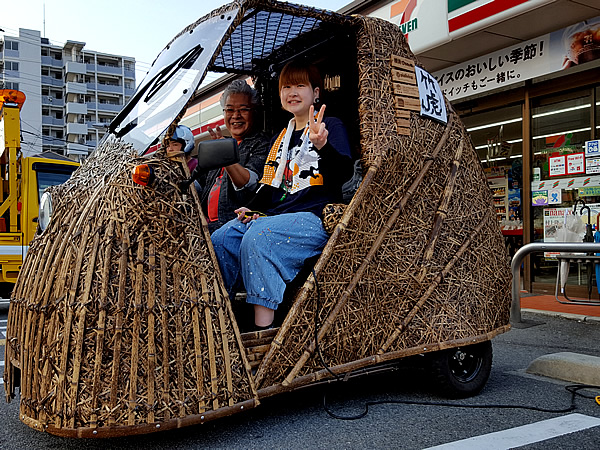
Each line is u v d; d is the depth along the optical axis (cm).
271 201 367
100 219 253
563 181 797
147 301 248
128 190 257
